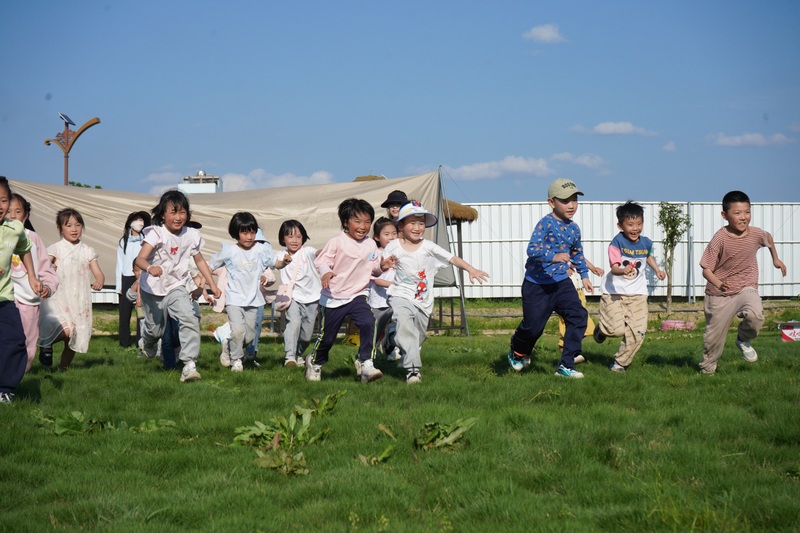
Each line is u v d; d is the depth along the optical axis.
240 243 9.66
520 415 5.97
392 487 4.34
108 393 7.32
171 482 4.61
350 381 8.14
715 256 8.16
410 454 5.07
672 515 3.74
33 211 15.77
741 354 9.90
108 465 4.93
